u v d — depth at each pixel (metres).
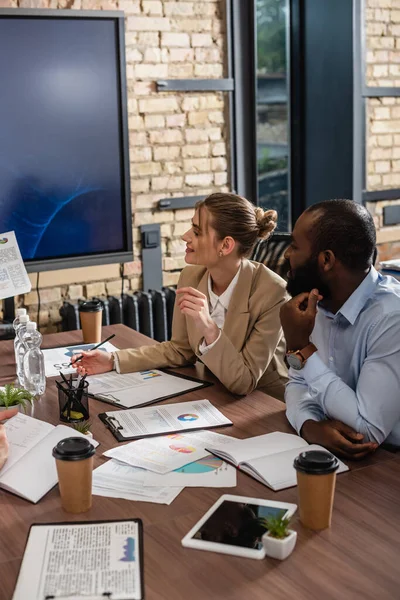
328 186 4.72
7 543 1.41
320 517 1.42
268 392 2.47
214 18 4.27
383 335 1.82
